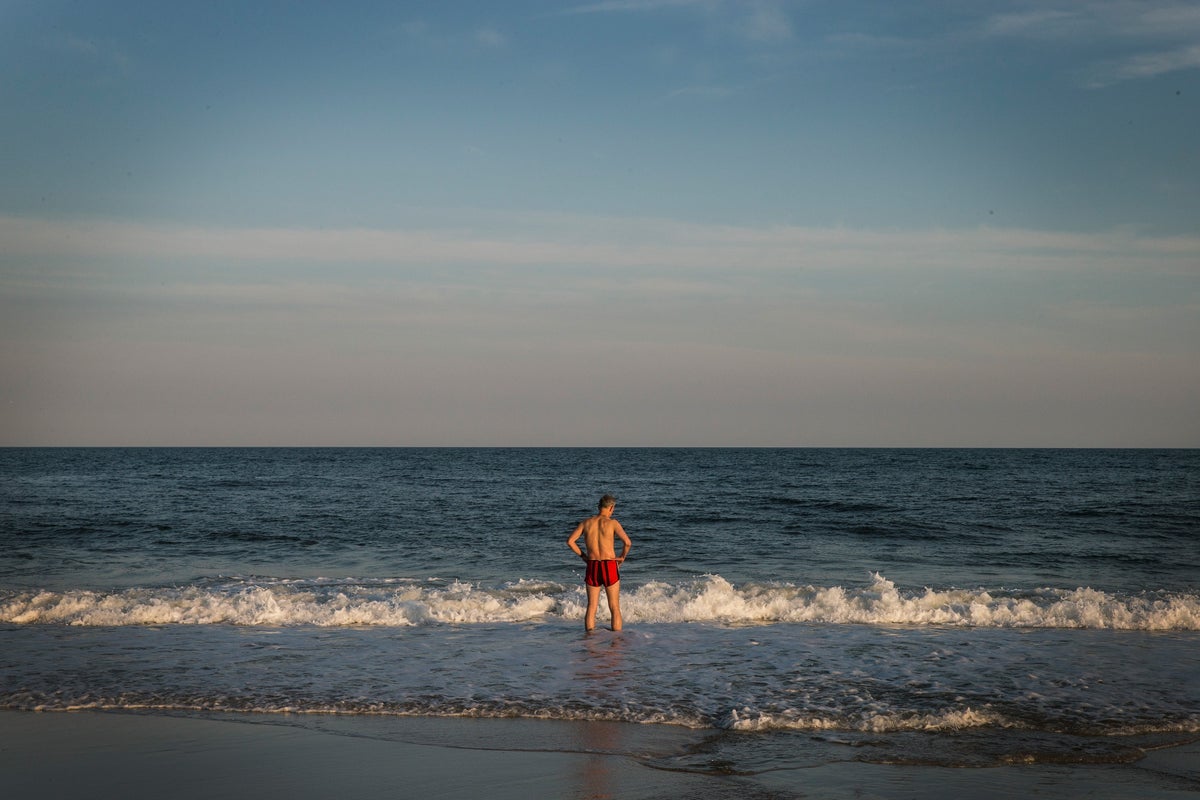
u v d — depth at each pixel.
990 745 6.05
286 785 5.27
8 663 8.55
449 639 9.72
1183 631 10.30
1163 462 83.00
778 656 8.84
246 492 37.91
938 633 10.12
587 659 8.70
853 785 5.24
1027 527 22.98
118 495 35.59
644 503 31.17
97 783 5.32
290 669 8.29
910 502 31.25
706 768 5.57
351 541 20.11
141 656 8.86
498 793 5.12
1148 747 6.02
